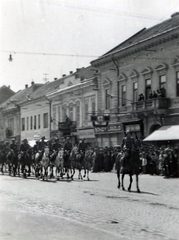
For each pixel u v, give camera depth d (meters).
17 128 81.12
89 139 51.62
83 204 14.85
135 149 19.77
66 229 10.09
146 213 12.79
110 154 37.41
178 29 35.19
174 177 29.11
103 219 11.72
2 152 36.47
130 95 43.44
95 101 50.62
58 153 28.30
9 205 14.46
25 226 10.41
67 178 28.44
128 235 9.60
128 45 45.41
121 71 45.19
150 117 39.56
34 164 32.09
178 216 12.22
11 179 28.52
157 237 9.38
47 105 66.12
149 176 30.78
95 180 27.09
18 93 94.19
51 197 17.03
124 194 18.27
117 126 45.09
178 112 36.09
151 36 40.81
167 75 37.62
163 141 36.78
